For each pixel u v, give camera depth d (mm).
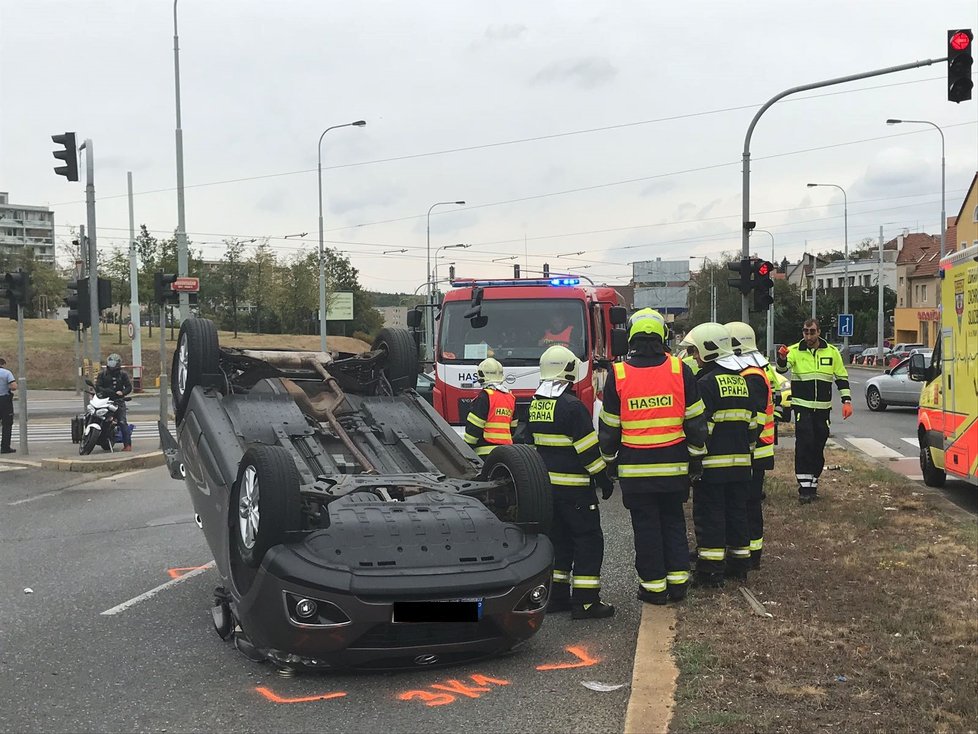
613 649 5938
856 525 9062
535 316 12891
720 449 6938
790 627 5871
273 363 7977
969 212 56500
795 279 128375
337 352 8445
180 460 7480
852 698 4691
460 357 12828
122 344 55562
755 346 7871
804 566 7504
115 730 4723
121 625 6590
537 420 6680
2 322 66625
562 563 6910
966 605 6297
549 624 6512
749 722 4395
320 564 5133
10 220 173250
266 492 5188
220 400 6934
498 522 5707
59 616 6828
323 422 7164
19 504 12047
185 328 7289
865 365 62375
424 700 5102
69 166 18312
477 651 5422
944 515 9562
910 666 5113
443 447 7207
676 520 6684
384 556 5246
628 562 8297
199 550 9117
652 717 4559
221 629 6035
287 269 63125
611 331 12867
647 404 6535
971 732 4270
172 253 54781
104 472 15047
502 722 4781
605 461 6637
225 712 4949
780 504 10281
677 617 6215
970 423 10039
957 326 10477
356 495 5879
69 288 19266
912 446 17391
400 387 8133
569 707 4973
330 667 5297
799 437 10430
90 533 10055
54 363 49531
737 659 5289
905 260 80062
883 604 6375
